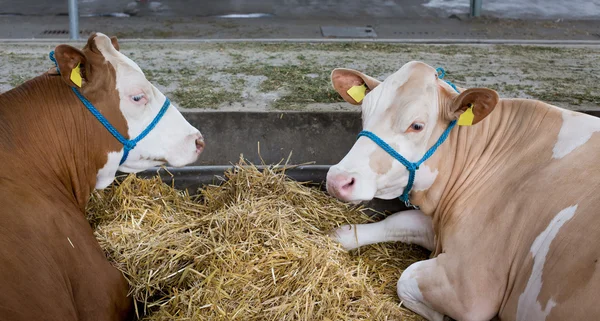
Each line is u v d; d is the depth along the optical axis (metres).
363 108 3.10
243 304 3.02
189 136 3.14
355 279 3.24
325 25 9.80
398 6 11.49
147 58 6.68
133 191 3.94
